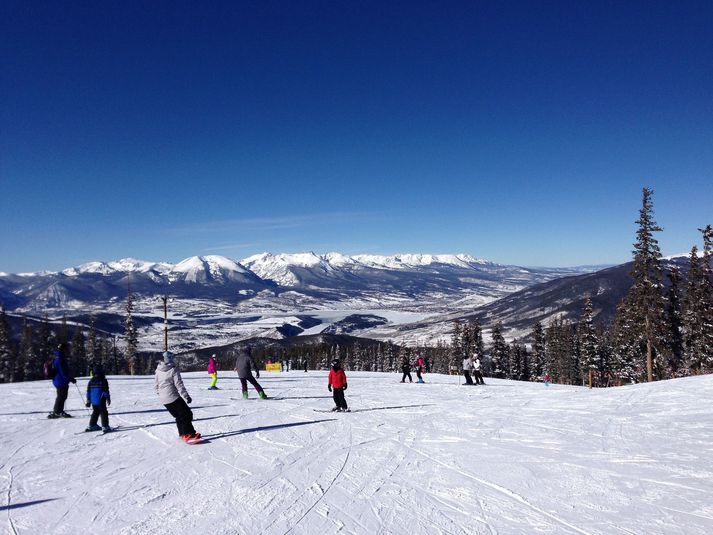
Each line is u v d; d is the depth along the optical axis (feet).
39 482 25.30
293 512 21.11
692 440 31.91
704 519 19.62
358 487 24.39
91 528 19.56
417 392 69.92
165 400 33.50
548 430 37.14
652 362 143.43
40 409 49.65
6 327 204.44
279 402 55.67
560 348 245.86
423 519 20.22
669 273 148.56
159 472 26.99
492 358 230.68
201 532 19.07
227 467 27.96
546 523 19.63
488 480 25.23
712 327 137.69
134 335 209.46
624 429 36.27
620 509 20.88
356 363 341.00
